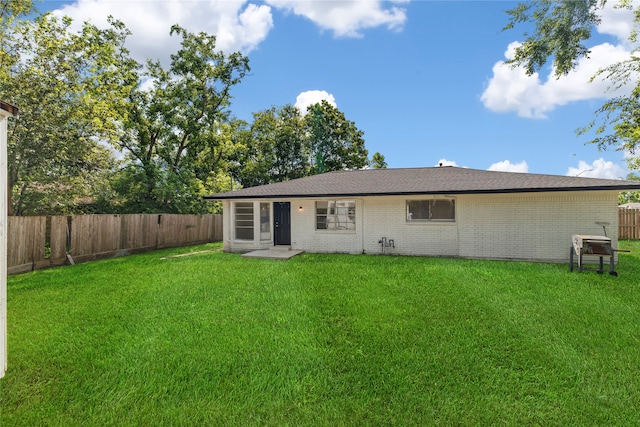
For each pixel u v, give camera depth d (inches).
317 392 124.7
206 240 681.6
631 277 287.1
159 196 666.8
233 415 112.4
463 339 166.9
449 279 286.2
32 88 434.6
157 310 216.2
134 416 112.0
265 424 108.1
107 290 268.7
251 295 248.5
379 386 128.3
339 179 551.5
